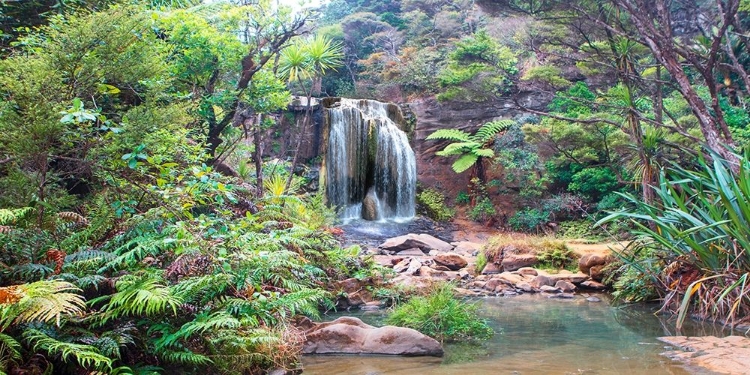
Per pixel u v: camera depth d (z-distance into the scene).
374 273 8.12
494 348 4.91
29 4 7.25
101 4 6.52
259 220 6.66
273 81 10.62
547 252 10.49
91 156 3.95
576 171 18.31
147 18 4.88
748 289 5.61
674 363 4.27
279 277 4.73
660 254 7.48
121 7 4.33
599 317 6.61
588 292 8.96
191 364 3.59
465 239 17.83
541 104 20.28
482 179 20.86
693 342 4.99
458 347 4.96
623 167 15.62
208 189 4.75
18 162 3.80
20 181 3.76
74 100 3.49
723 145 7.50
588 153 15.07
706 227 5.90
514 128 19.62
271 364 3.97
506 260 10.50
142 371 3.28
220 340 3.67
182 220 4.21
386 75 27.78
